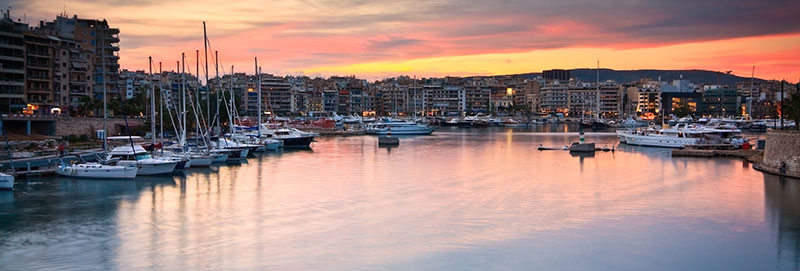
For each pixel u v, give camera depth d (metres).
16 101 169.50
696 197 85.94
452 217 73.56
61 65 191.50
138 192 88.25
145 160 103.94
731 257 59.25
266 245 62.16
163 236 65.25
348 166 122.06
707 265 57.12
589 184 97.56
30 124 146.88
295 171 113.12
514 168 119.31
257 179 102.00
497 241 63.72
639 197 86.00
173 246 61.78
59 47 189.75
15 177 96.94
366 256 58.88
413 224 70.19
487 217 73.62
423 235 65.75
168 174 105.50
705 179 102.50
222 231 67.12
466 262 57.38
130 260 57.62
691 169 116.00
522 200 83.75
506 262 57.41
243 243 62.81
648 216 74.25
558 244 62.78
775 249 61.56
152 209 77.25
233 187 93.44
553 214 75.19
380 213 75.62
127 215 74.06
